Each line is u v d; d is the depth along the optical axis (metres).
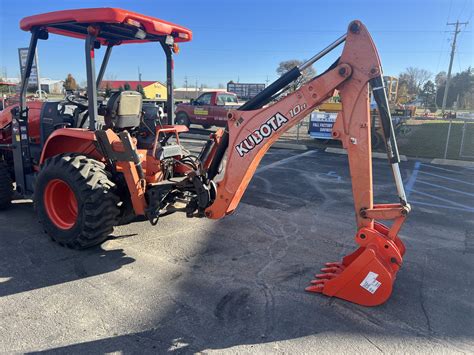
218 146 3.82
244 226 5.00
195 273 3.70
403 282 3.60
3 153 5.58
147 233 4.68
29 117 5.04
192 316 3.00
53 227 4.18
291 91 3.51
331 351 2.63
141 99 4.50
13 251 4.07
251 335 2.79
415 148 12.93
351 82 3.05
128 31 4.33
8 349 2.58
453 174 8.75
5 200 5.23
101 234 4.02
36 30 4.29
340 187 7.20
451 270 3.85
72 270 3.70
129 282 3.50
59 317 2.95
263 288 3.45
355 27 2.98
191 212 4.03
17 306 3.08
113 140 3.85
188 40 4.71
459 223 5.26
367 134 3.07
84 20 3.67
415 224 5.21
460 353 2.64
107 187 3.96
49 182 4.13
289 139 14.98
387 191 7.02
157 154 4.23
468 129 20.73
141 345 2.66
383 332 2.85
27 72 4.59
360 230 3.19
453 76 59.06
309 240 4.57
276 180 7.72
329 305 3.18
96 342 2.67
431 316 3.07
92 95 3.85
